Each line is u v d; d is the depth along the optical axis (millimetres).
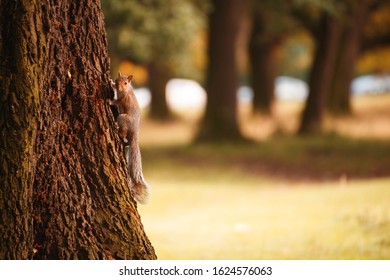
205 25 31703
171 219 13961
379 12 43844
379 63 56062
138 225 6594
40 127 6020
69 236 6191
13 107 5836
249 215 13633
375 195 14172
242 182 20219
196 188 18062
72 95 6371
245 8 29281
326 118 35875
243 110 47688
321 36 32500
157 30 26844
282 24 35438
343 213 12562
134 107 6977
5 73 5855
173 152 26438
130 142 6961
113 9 24328
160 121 42219
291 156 25469
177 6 27188
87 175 6371
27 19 5852
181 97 66812
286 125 36188
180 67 31016
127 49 26812
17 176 5867
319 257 9867
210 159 24609
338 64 39531
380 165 23109
